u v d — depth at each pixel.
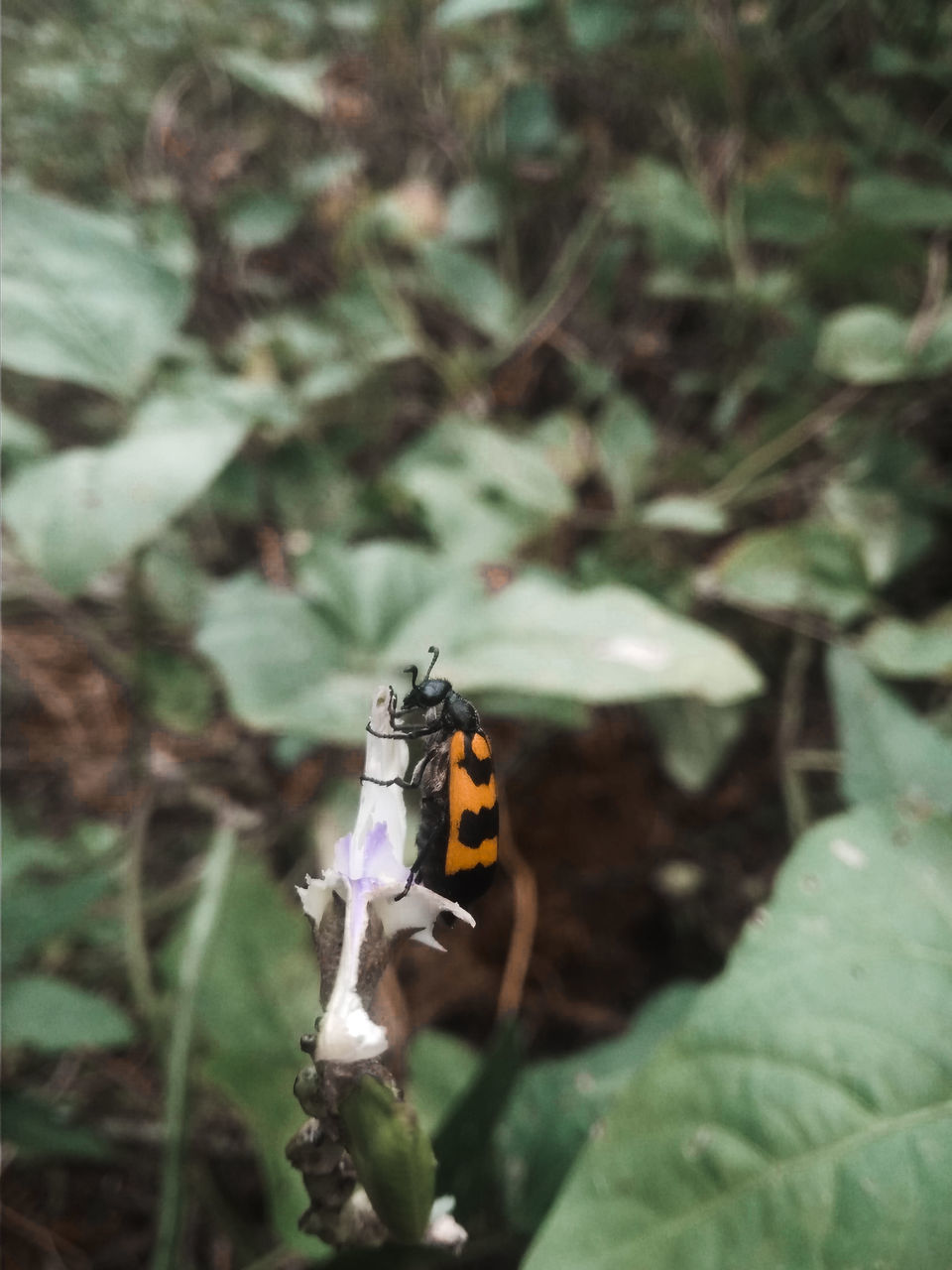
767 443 0.25
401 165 0.32
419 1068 0.16
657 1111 0.08
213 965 0.16
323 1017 0.07
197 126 0.31
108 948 0.20
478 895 0.11
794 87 0.29
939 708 0.23
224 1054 0.15
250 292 0.30
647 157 0.27
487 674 0.16
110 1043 0.14
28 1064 0.19
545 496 0.22
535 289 0.32
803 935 0.09
